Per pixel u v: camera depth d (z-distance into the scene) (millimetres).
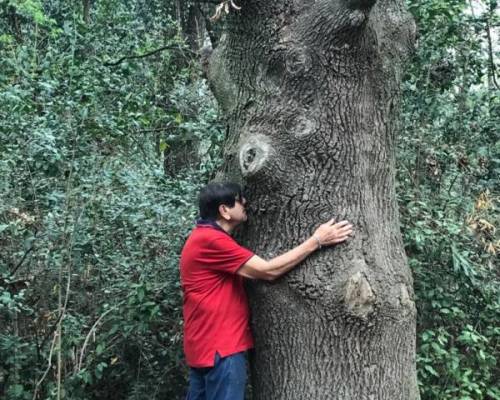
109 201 4645
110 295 4535
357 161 3020
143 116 5512
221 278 3121
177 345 4352
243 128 3129
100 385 4621
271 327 3045
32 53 6090
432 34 5387
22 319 4688
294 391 2969
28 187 4633
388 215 3131
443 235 4484
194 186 4867
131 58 5621
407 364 3029
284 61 3002
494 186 5656
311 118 2980
